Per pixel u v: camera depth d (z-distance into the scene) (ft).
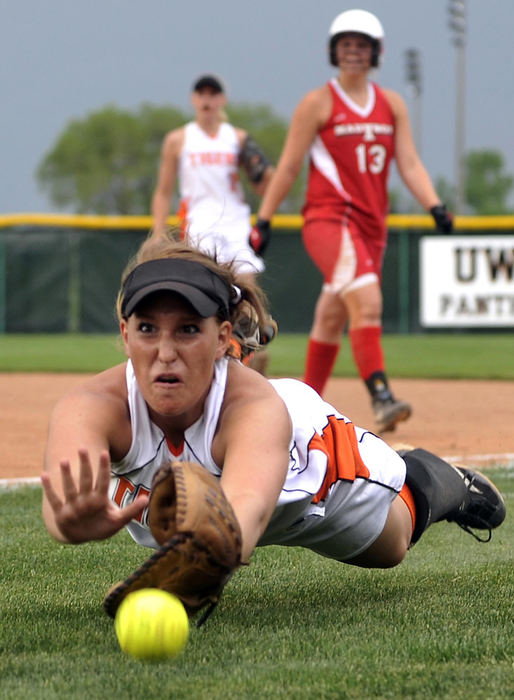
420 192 83.46
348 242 80.12
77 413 29.22
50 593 36.50
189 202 98.94
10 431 80.12
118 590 25.76
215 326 28.19
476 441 74.59
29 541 45.27
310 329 196.13
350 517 33.47
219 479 30.01
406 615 33.04
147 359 27.84
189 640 29.96
